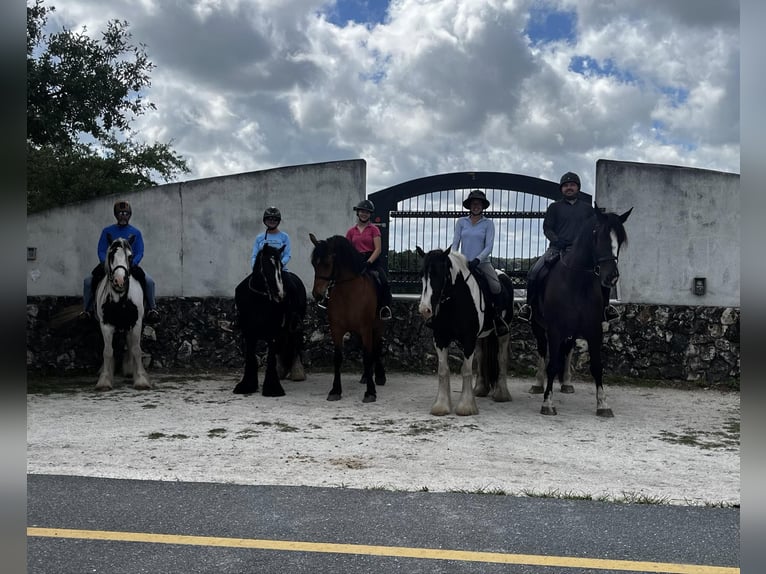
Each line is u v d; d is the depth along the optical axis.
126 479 4.14
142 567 2.85
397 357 9.68
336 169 9.85
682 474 4.46
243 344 9.47
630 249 9.34
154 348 9.62
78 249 9.70
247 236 9.88
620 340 9.24
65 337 9.39
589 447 5.25
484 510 3.61
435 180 9.70
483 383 7.86
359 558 2.96
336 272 7.15
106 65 10.81
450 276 6.30
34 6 9.93
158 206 9.85
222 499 3.77
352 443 5.25
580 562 2.93
